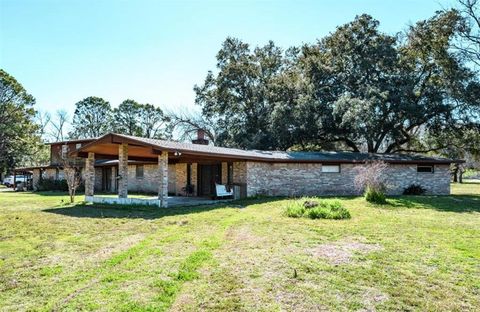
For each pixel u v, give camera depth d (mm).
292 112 22828
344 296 4121
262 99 27172
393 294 4180
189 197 18422
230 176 18031
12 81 35531
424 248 6188
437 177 18781
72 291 4348
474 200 15094
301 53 26047
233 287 4379
